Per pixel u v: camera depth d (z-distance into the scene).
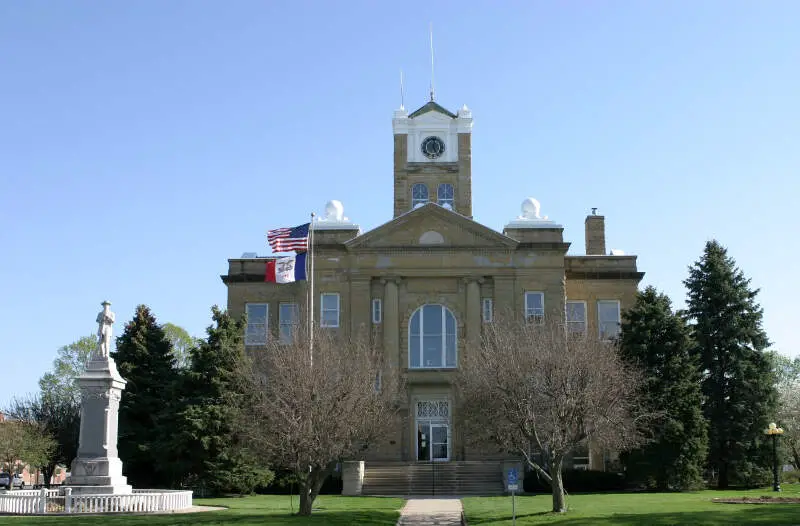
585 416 39.03
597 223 72.31
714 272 61.44
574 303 66.69
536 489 53.91
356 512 38.25
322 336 50.16
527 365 40.47
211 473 52.44
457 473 55.31
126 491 39.69
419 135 70.31
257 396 42.12
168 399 57.34
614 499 44.31
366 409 38.91
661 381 54.25
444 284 62.19
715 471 59.31
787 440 76.62
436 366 61.25
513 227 63.25
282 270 50.47
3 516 34.19
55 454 71.94
